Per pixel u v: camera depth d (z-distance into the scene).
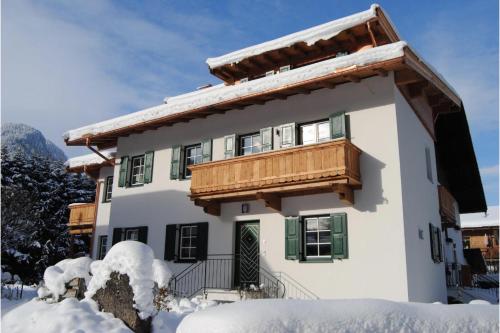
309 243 11.27
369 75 10.95
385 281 9.95
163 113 13.80
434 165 14.31
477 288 16.97
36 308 7.30
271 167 11.15
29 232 12.84
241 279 12.17
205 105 12.78
